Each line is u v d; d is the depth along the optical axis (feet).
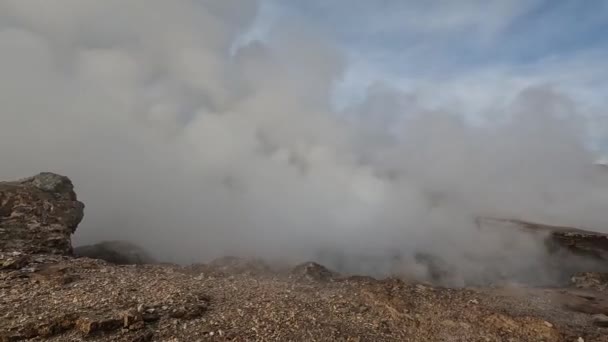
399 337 33.99
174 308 34.32
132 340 28.66
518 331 35.86
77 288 37.60
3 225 50.21
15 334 27.81
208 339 30.25
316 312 37.55
